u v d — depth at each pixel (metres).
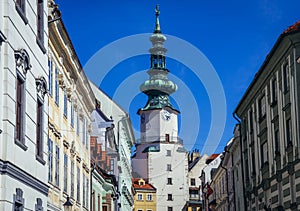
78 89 33.16
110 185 43.66
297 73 27.67
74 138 31.66
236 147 45.88
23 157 17.64
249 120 39.69
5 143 15.83
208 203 66.06
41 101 20.56
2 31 16.17
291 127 28.70
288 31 27.47
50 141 24.42
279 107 30.78
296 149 27.73
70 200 29.30
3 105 15.99
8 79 16.25
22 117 17.81
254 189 37.72
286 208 29.89
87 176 36.56
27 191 17.97
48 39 23.75
